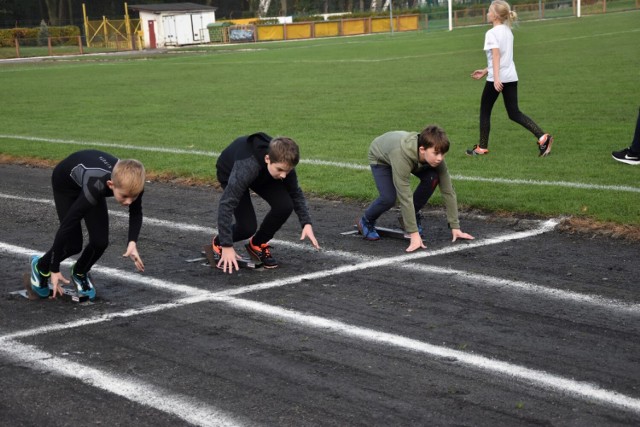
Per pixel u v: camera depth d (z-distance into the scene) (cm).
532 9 7056
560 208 812
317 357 480
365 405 416
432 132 664
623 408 406
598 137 1269
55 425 405
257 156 621
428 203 878
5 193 1040
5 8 8550
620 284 601
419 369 459
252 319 551
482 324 528
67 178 575
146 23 6531
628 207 801
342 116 1677
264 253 677
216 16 9750
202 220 862
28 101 2300
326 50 4334
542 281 614
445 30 5991
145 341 517
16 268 703
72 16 8662
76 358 492
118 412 418
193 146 1341
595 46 3300
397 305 570
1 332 542
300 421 400
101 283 650
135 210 582
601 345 487
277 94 2203
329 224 826
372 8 9719
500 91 1122
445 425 392
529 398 419
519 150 1192
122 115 1869
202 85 2608
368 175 1043
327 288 614
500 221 805
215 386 445
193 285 636
